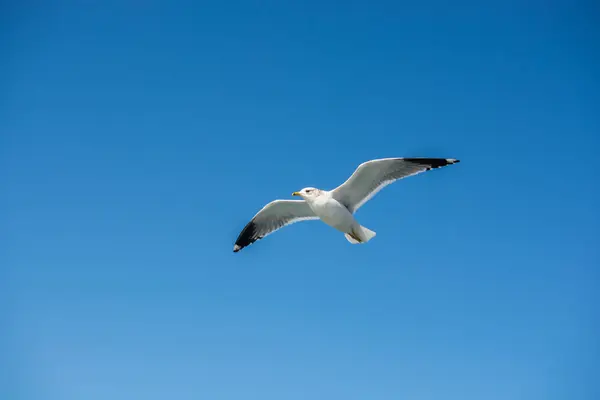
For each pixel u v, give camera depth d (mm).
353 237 12492
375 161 11883
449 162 11781
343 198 12602
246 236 14203
